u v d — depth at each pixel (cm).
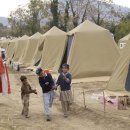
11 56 3662
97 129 1020
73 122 1109
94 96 1470
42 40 2547
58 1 5997
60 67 2188
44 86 1133
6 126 1058
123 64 1270
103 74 1898
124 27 5181
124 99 1241
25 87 1191
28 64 3016
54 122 1115
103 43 1942
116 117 1133
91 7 6075
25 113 1188
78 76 1856
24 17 7175
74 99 1440
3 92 1457
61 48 2231
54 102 1427
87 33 1931
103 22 6100
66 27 5878
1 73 1441
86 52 1900
